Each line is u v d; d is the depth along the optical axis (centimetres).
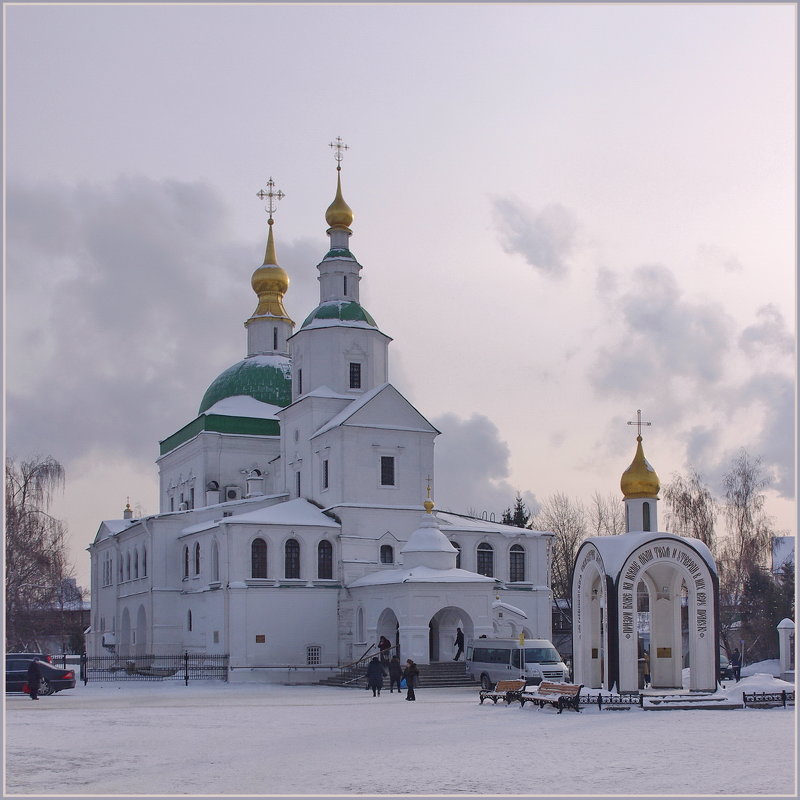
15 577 7419
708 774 2398
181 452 9812
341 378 8331
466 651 6312
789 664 6116
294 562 7450
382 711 4275
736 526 8725
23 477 7656
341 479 7706
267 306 10069
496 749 2878
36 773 2461
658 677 4869
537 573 8131
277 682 7038
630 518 4834
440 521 8094
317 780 2339
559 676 5556
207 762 2636
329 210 8719
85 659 6812
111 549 9681
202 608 7644
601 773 2422
